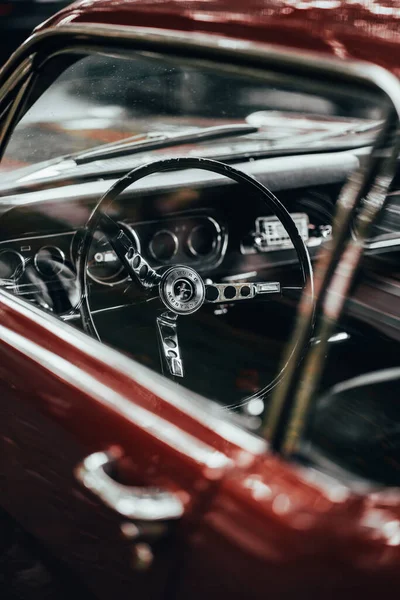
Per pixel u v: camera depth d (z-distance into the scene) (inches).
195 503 53.2
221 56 60.1
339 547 46.6
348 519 47.5
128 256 87.8
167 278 86.0
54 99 90.5
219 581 51.3
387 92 50.4
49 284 99.6
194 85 108.0
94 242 97.7
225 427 56.2
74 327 73.0
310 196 113.9
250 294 88.0
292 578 47.4
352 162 113.9
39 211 97.1
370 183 54.5
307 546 47.4
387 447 73.6
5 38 300.8
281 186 111.9
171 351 88.0
